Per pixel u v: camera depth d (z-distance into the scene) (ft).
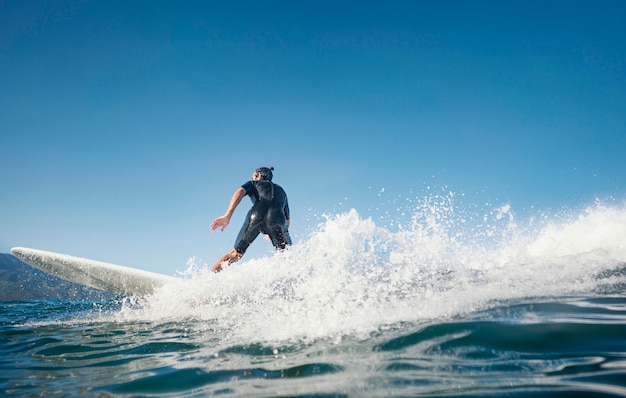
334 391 4.89
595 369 5.02
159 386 5.85
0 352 9.12
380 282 11.54
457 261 13.73
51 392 5.95
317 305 10.34
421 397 4.49
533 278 11.39
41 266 18.57
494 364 5.44
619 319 7.14
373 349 6.52
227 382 5.67
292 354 6.77
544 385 4.61
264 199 16.96
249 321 10.39
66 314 15.93
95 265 17.67
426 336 6.88
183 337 9.33
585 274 11.54
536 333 6.57
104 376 6.68
